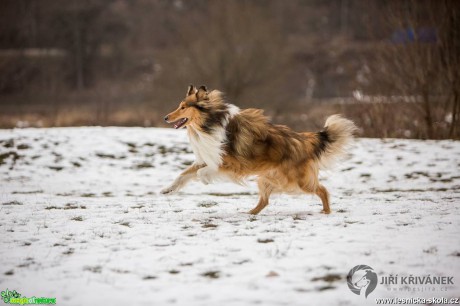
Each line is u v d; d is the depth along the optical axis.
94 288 6.32
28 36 60.16
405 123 26.17
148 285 6.39
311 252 7.53
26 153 18.89
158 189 15.68
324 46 63.91
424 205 11.27
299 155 10.25
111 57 66.06
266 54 41.94
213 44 42.25
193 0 79.88
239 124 10.12
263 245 7.94
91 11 65.50
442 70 25.22
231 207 11.48
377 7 29.70
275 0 77.75
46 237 8.64
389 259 7.18
